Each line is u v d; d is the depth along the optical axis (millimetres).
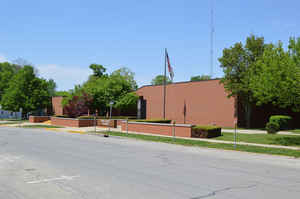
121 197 6199
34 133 25000
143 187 7102
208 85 33594
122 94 40844
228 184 7617
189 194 6539
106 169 9375
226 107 31641
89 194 6398
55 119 37406
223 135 22203
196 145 17047
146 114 41094
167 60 30047
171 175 8617
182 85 36438
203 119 33812
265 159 12578
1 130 28625
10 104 48938
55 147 15133
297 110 17266
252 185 7570
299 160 12430
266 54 17672
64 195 6312
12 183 7379
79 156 12133
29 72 51281
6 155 12180
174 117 37094
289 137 20188
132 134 23734
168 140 19453
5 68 69000
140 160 11375
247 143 17875
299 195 6633
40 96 50875
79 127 32469
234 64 29297
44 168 9406
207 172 9219
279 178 8547
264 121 33938
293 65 15625
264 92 17016
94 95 40750
